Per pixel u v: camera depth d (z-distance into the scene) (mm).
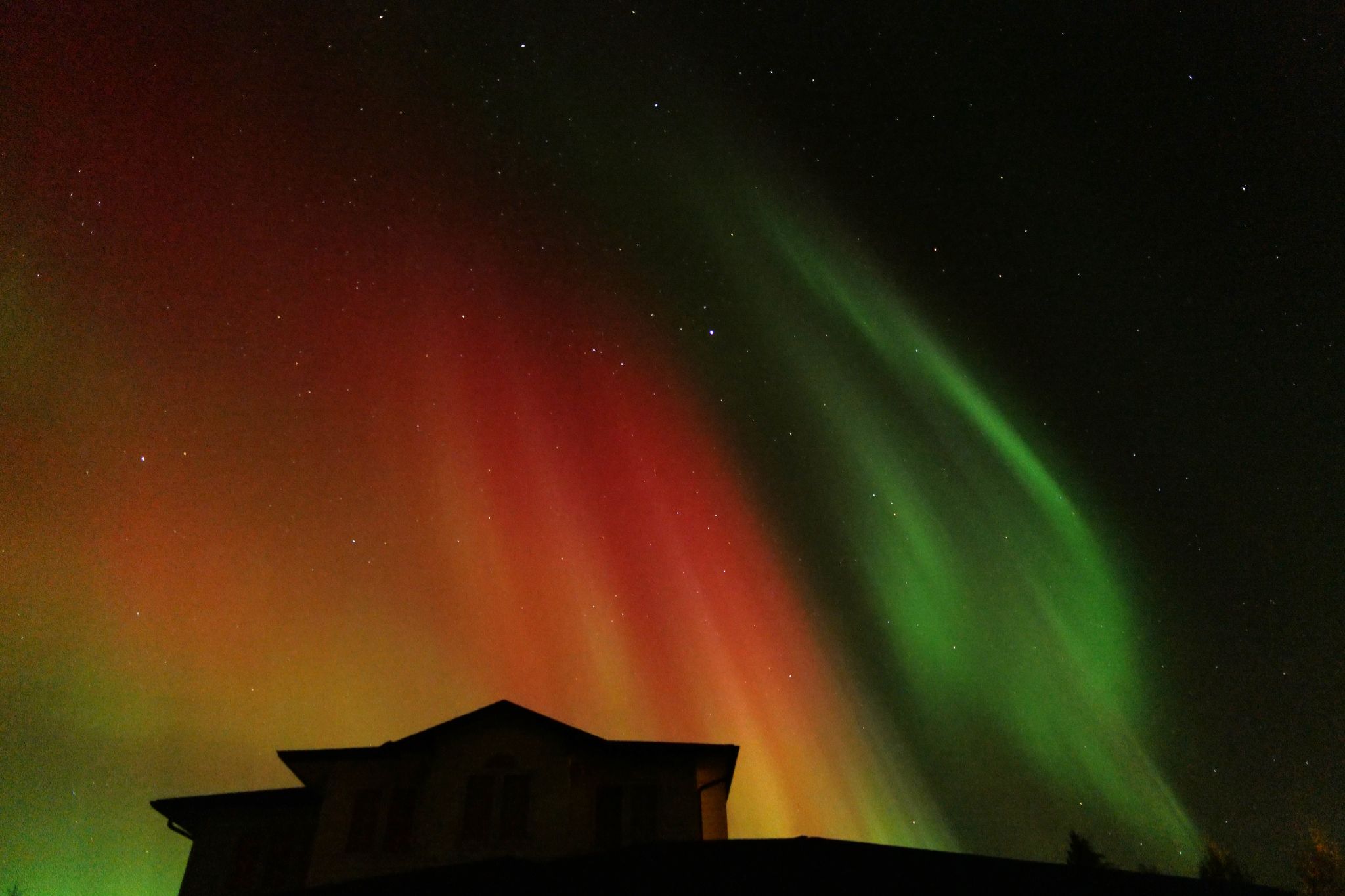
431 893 14680
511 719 21016
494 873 15812
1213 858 31922
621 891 14180
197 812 21703
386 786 20203
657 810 20547
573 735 20922
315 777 20812
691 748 21609
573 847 19094
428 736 20734
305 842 21078
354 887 15570
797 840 17484
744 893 13727
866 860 15609
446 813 19391
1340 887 28531
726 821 21812
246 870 20672
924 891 13844
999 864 15789
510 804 19656
